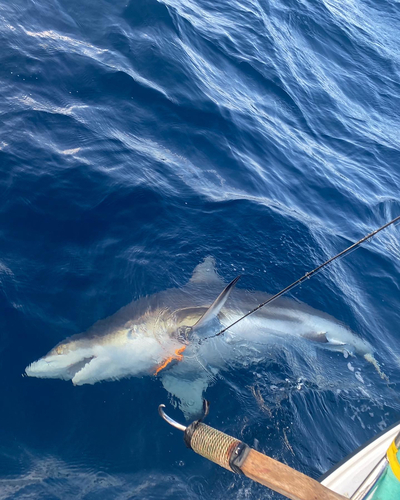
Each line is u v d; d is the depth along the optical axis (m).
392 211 2.97
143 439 1.38
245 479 1.32
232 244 2.15
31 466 1.26
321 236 2.44
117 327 1.64
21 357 1.50
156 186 2.28
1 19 2.85
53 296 1.70
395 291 2.32
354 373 1.80
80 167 2.21
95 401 1.45
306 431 1.50
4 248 1.80
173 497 1.25
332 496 0.69
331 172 3.08
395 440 0.75
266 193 2.61
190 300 1.82
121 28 3.16
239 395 1.56
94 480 1.26
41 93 2.53
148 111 2.72
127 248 1.96
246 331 1.77
